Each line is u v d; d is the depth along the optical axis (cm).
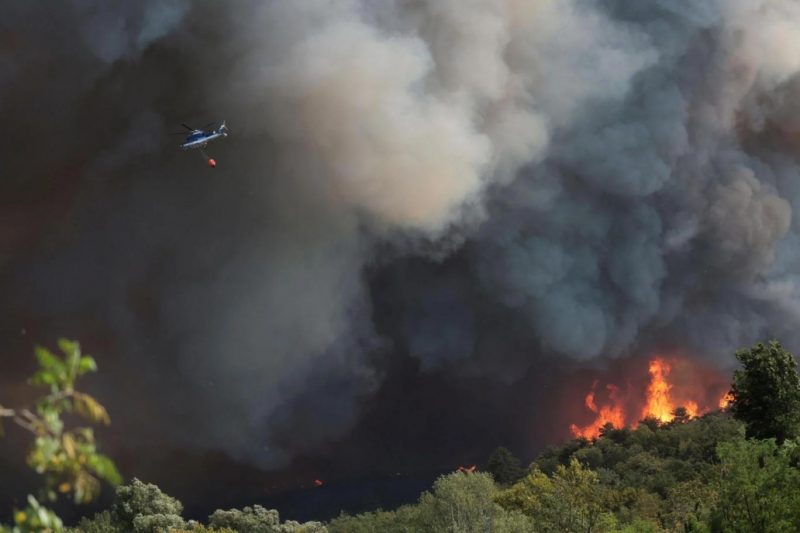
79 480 2447
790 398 10812
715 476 14388
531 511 12875
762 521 8069
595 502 12081
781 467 8219
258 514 15800
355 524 18162
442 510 13712
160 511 14275
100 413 2458
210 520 15562
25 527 2461
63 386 2428
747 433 10962
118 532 14088
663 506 14275
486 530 12362
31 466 2444
